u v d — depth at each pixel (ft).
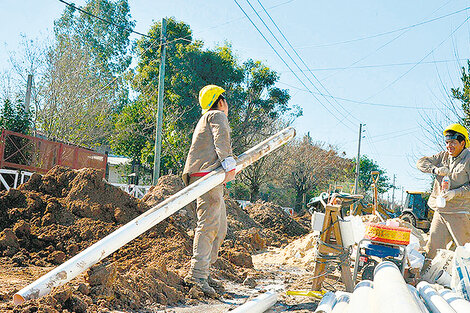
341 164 156.97
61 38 97.91
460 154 18.39
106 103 102.12
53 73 87.76
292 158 147.84
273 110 124.77
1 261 16.83
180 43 113.91
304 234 58.08
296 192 162.50
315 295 15.94
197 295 14.53
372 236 16.06
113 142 118.83
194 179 15.31
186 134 109.29
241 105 121.39
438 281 17.15
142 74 114.11
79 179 24.48
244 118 123.13
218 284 16.47
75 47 99.30
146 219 11.35
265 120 123.85
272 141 15.97
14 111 57.41
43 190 23.99
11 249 17.94
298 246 30.86
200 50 114.62
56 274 9.80
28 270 15.80
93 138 98.02
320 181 152.46
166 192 37.68
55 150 52.85
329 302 11.96
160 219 11.71
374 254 15.79
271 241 41.91
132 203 24.47
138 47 117.91
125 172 130.41
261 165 129.70
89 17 165.17
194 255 15.57
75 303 10.20
